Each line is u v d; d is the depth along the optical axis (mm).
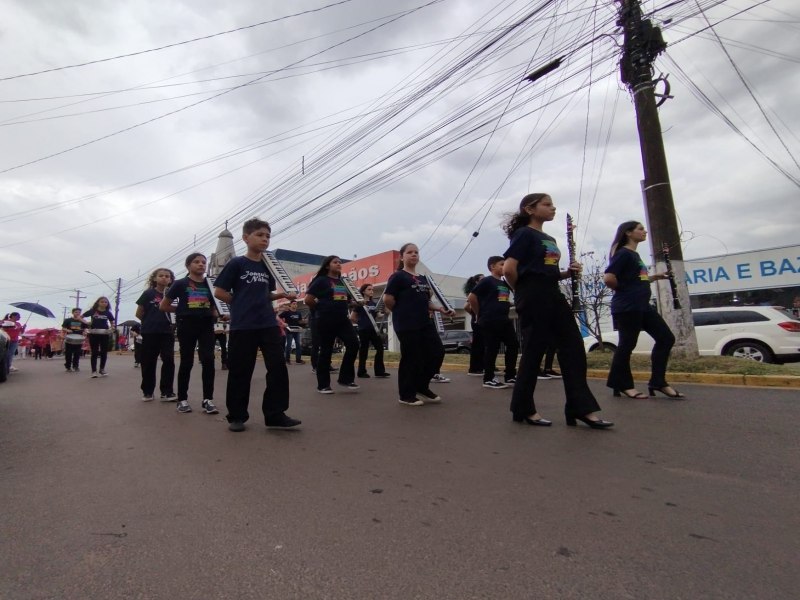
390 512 2422
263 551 2049
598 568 1874
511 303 6891
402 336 5402
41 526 2309
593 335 11602
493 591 1732
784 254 17547
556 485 2754
